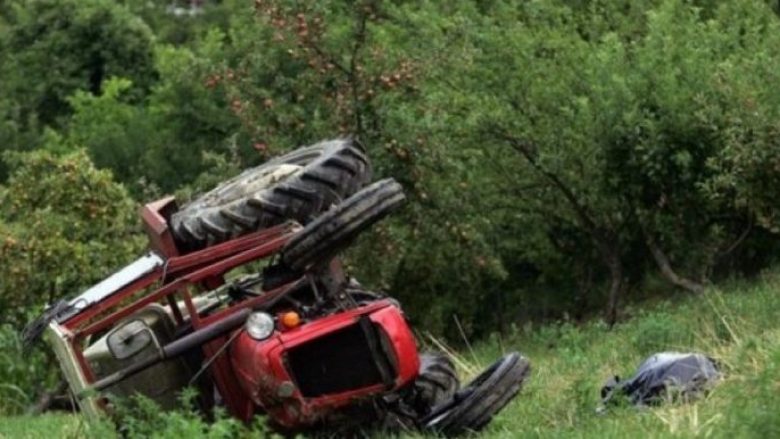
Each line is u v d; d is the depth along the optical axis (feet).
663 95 82.33
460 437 42.80
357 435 43.16
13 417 74.90
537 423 43.78
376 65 84.84
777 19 89.15
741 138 73.26
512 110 87.76
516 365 43.47
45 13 195.62
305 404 41.39
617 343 66.33
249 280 45.57
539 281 109.50
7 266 81.56
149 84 191.31
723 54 85.15
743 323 58.49
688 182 83.61
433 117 84.79
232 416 43.21
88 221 84.38
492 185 90.79
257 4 83.97
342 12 86.74
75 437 45.88
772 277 86.33
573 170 87.56
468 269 93.40
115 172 155.12
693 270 94.07
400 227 85.81
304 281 43.11
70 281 82.64
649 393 43.70
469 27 88.63
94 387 42.42
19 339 80.23
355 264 83.51
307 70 85.25
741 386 39.01
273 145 84.84
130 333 42.98
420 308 98.99
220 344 43.80
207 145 143.33
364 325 41.81
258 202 43.98
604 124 83.97
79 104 178.40
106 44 193.57
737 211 85.20
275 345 41.19
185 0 245.24
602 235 90.99
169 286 43.62
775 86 74.13
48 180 84.74
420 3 97.45
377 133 84.38
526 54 87.97
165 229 44.42
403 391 42.80
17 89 193.67
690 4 93.15
